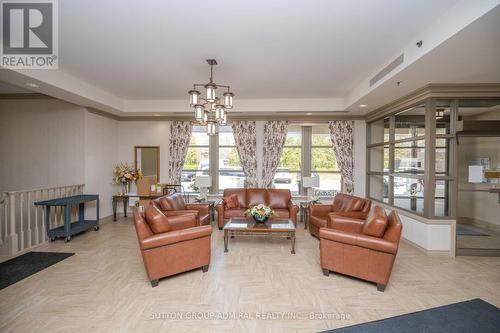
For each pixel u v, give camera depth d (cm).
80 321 229
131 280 307
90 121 555
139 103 593
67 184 543
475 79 359
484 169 401
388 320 233
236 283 300
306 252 404
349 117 630
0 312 242
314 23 263
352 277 317
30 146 550
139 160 663
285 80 443
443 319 234
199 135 679
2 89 518
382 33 283
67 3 231
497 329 221
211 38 297
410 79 359
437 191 400
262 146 651
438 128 398
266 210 435
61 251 404
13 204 397
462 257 389
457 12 228
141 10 242
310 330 219
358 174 634
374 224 298
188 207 522
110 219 622
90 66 383
